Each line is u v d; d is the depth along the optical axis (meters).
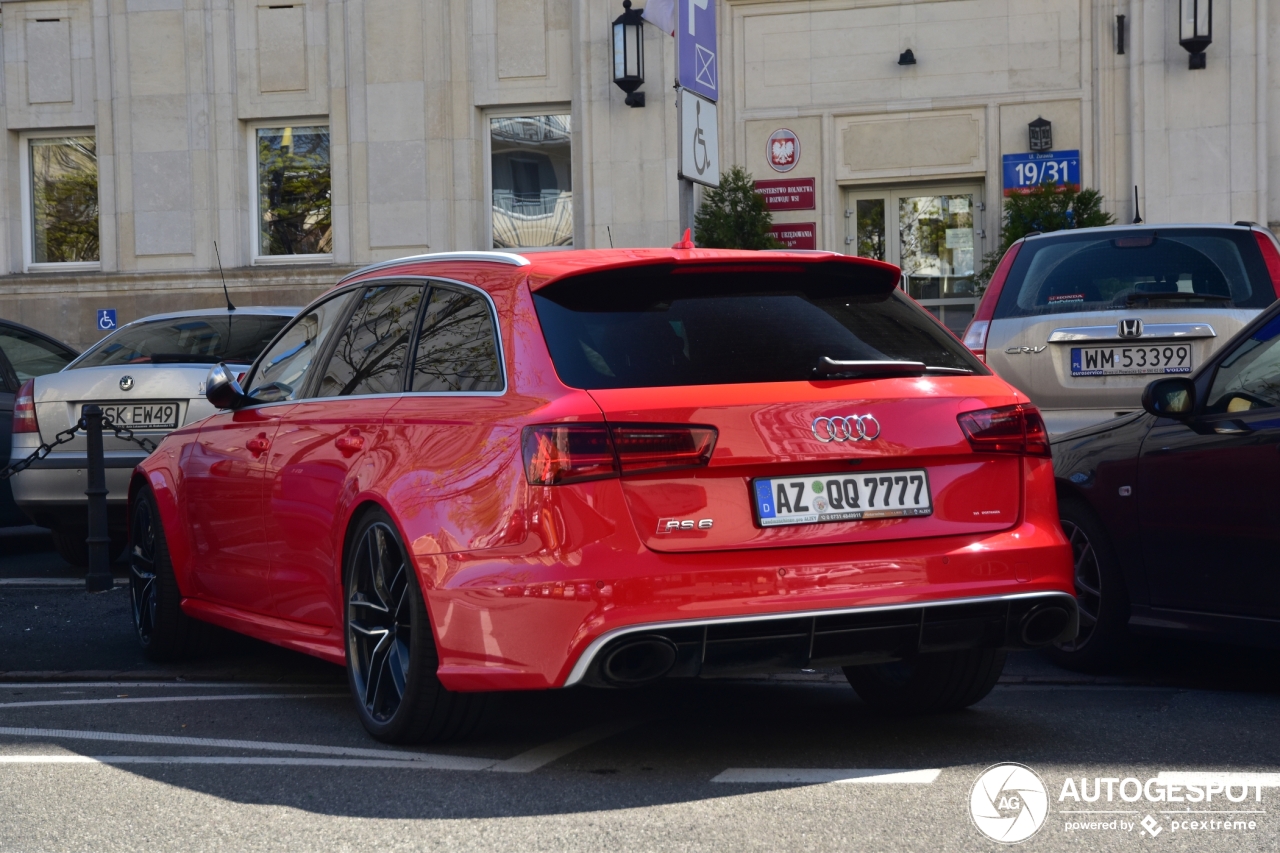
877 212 16.03
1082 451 5.72
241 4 17.53
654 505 3.77
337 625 4.73
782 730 4.56
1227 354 5.30
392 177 17.12
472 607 3.88
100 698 5.34
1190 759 4.05
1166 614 5.34
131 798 3.85
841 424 3.90
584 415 3.78
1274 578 4.93
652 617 3.69
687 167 8.77
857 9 15.75
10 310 18.16
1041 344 7.03
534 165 17.02
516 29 16.78
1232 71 14.71
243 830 3.51
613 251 4.37
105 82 17.95
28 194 18.53
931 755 4.17
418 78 17.03
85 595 7.90
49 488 8.42
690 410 3.81
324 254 17.75
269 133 17.80
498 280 4.30
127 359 8.77
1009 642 4.06
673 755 4.21
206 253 17.70
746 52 16.03
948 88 15.59
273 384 5.49
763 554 3.81
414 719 4.21
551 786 3.86
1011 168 15.42
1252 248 7.04
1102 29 15.16
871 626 3.86
